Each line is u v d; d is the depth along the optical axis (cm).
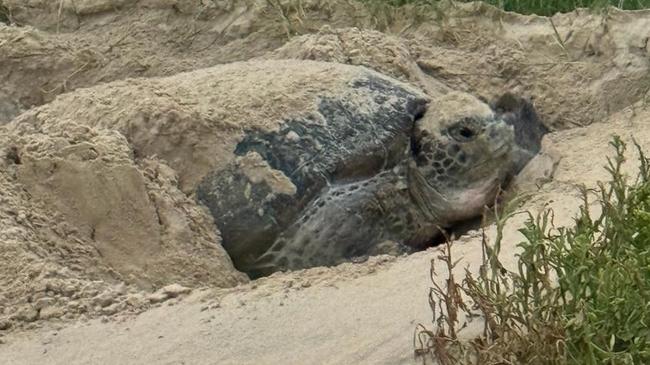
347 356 1070
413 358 1051
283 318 1146
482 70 1888
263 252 1420
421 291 1173
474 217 1538
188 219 1391
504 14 1956
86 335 1155
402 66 1783
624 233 1073
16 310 1205
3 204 1341
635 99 1806
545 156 1573
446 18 1962
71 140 1394
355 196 1463
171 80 1554
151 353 1109
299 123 1466
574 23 1914
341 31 1838
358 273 1244
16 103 1923
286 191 1421
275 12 2017
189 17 2048
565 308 1016
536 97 1845
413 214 1523
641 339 995
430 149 1526
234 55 1998
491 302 1025
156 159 1438
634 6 1978
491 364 990
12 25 2041
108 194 1367
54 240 1329
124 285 1290
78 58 1959
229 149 1438
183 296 1227
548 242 1141
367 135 1487
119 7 2077
